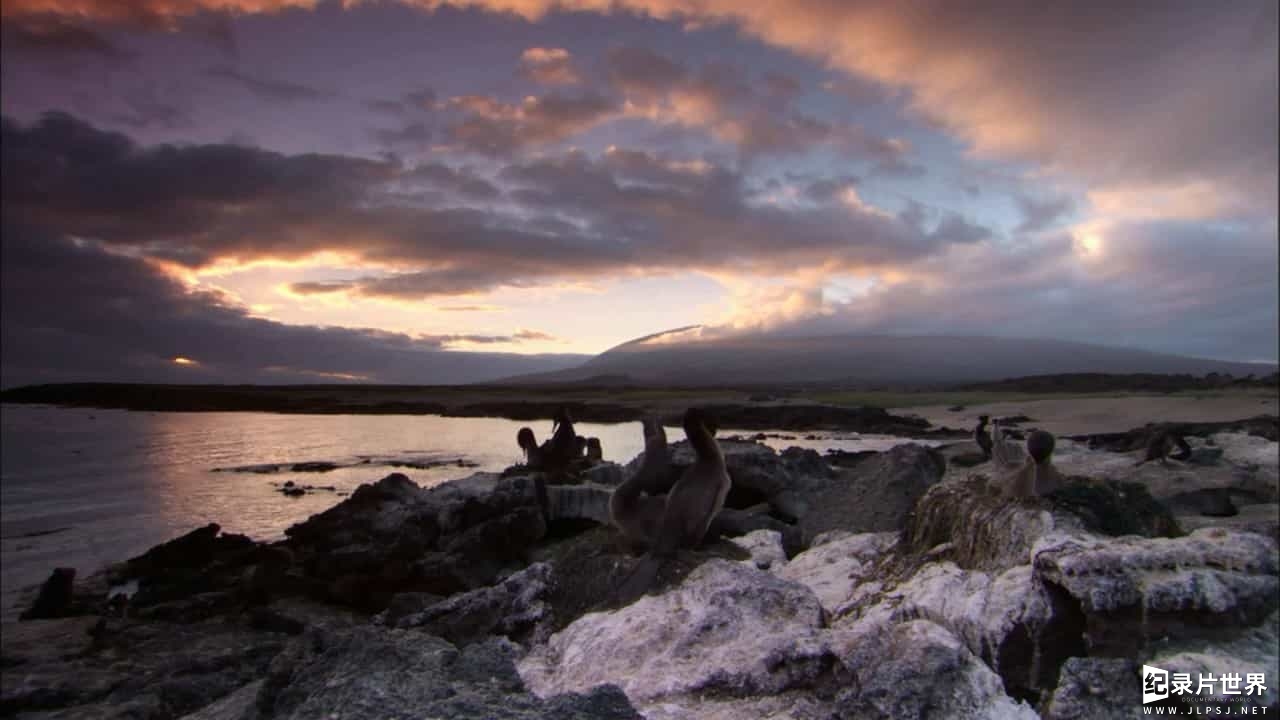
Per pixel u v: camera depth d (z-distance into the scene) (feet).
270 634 37.65
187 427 221.87
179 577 48.98
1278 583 15.75
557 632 21.65
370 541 46.78
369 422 242.17
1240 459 59.93
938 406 218.79
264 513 80.12
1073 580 15.40
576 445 57.00
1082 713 13.52
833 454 91.35
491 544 41.86
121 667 31.94
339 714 10.30
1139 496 22.79
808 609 18.71
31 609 45.09
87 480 104.01
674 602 19.75
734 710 14.30
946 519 24.03
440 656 12.18
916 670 13.38
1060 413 170.71
